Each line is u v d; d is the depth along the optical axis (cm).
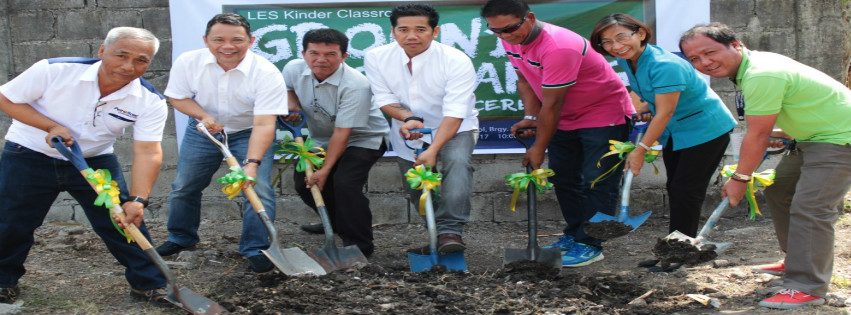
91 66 425
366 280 487
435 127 545
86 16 673
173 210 570
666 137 541
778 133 496
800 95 432
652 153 516
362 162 571
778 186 483
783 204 487
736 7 674
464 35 667
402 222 697
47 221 688
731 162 689
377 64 542
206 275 543
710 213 693
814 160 438
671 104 499
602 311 445
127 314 456
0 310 449
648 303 463
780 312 440
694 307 455
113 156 463
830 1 671
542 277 501
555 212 699
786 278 456
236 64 518
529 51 520
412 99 536
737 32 676
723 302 465
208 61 523
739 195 448
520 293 467
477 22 666
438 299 454
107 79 423
